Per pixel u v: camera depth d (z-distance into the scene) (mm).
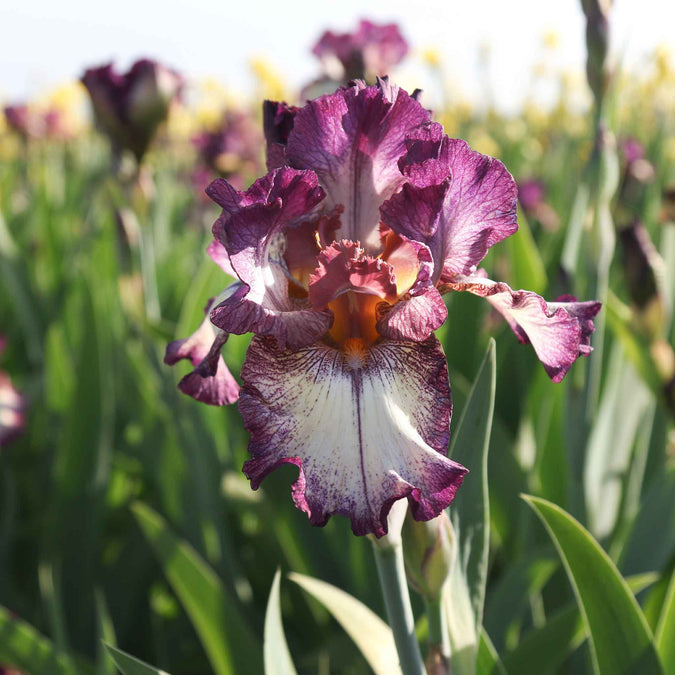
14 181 2271
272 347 362
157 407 932
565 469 729
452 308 870
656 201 1205
